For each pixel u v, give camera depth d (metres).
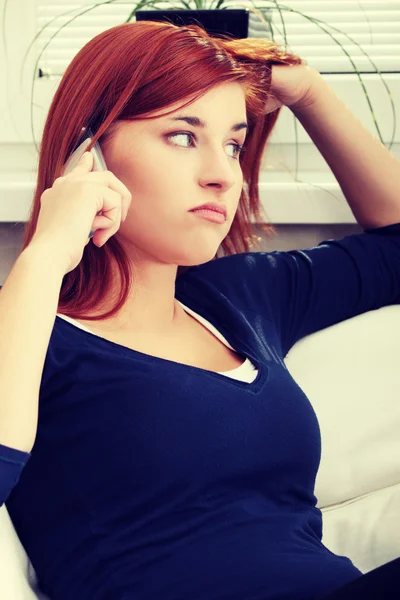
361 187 1.38
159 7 1.62
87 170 0.95
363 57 1.65
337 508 1.20
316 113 1.36
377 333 1.28
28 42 1.60
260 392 1.00
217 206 1.01
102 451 0.92
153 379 0.95
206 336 1.09
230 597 0.85
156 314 1.06
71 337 0.97
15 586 0.80
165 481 0.91
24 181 1.54
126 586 0.87
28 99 1.60
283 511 0.98
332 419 1.22
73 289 1.04
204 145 1.01
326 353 1.25
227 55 1.03
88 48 1.05
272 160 1.63
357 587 0.76
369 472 1.20
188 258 1.02
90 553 0.90
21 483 0.94
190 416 0.94
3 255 1.47
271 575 0.87
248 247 1.34
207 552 0.89
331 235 1.52
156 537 0.90
